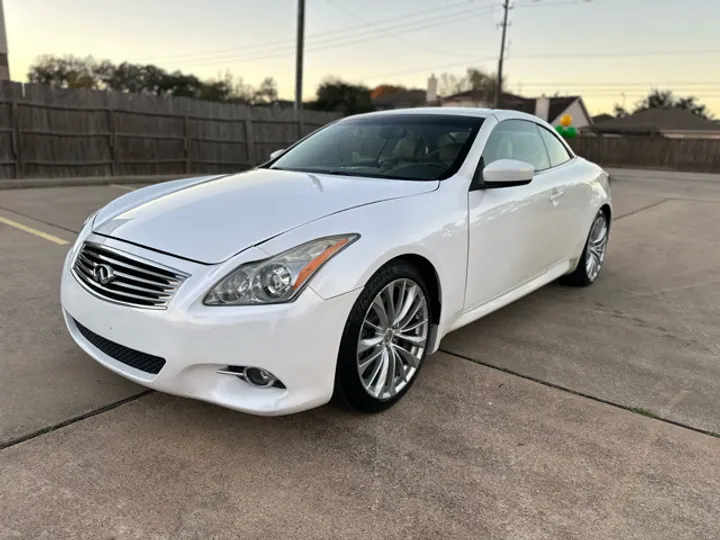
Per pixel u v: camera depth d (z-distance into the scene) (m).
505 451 2.34
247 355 2.10
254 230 2.29
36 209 7.46
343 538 1.84
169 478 2.10
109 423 2.43
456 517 1.96
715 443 2.45
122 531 1.83
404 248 2.48
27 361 2.95
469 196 2.99
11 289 4.06
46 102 10.72
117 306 2.24
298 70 17.62
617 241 6.94
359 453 2.29
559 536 1.88
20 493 1.97
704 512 2.02
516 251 3.41
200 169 13.55
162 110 12.53
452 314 2.94
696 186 15.73
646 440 2.46
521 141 3.76
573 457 2.32
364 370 2.46
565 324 3.88
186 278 2.13
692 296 4.64
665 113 45.12
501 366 3.16
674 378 3.08
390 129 3.57
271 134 14.88
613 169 24.53
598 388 2.93
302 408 2.24
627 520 1.96
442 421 2.56
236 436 2.38
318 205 2.52
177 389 2.19
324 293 2.18
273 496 2.03
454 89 56.56
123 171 12.09
